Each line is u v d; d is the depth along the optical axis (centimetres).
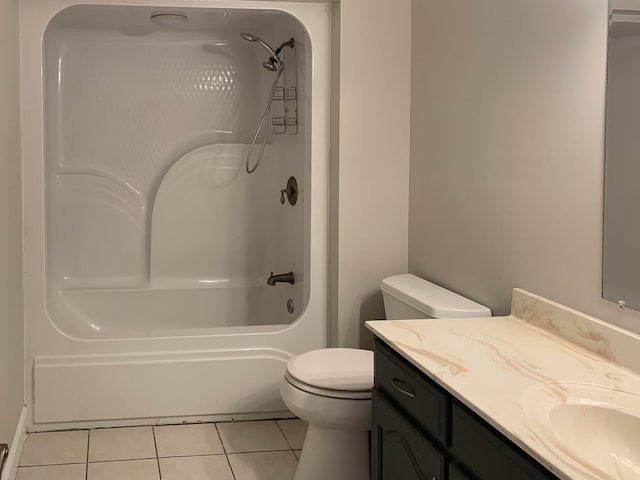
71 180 423
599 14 201
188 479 291
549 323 225
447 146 299
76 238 425
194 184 435
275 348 349
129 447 319
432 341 215
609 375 185
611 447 162
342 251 340
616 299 195
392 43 336
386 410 222
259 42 400
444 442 184
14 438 294
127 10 371
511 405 163
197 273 438
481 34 267
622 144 191
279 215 426
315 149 348
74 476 292
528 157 238
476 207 275
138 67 428
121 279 431
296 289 395
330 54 345
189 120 436
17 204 311
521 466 149
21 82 321
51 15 323
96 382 335
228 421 348
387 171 341
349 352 294
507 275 253
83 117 423
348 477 269
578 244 212
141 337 339
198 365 342
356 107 336
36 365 330
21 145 323
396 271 346
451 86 293
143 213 434
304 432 337
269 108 415
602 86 200
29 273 328
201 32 430
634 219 187
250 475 295
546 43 226
